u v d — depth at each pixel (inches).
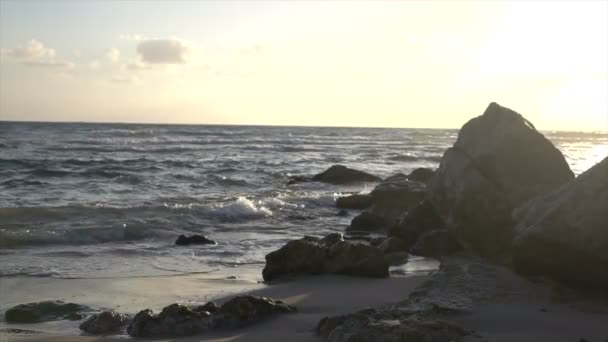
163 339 290.0
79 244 585.6
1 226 637.3
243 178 1264.8
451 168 510.0
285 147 2342.5
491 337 261.1
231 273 459.8
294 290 391.2
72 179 1137.4
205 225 703.1
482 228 472.4
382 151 2304.4
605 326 281.6
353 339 248.1
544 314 299.3
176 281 428.5
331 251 446.6
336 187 1170.0
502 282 355.9
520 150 478.0
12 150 1782.7
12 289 402.9
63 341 287.9
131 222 677.9
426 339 247.8
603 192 332.2
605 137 5748.0
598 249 319.0
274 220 756.0
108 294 390.6
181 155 1815.9
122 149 1935.3
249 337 282.2
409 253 518.6
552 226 338.3
